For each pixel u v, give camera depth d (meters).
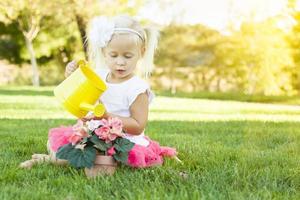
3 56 24.11
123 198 2.14
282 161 3.05
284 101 15.45
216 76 23.16
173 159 2.96
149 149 2.84
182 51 23.28
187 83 23.61
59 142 2.80
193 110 9.01
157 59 23.56
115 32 2.75
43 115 6.90
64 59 24.22
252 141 4.21
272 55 21.36
